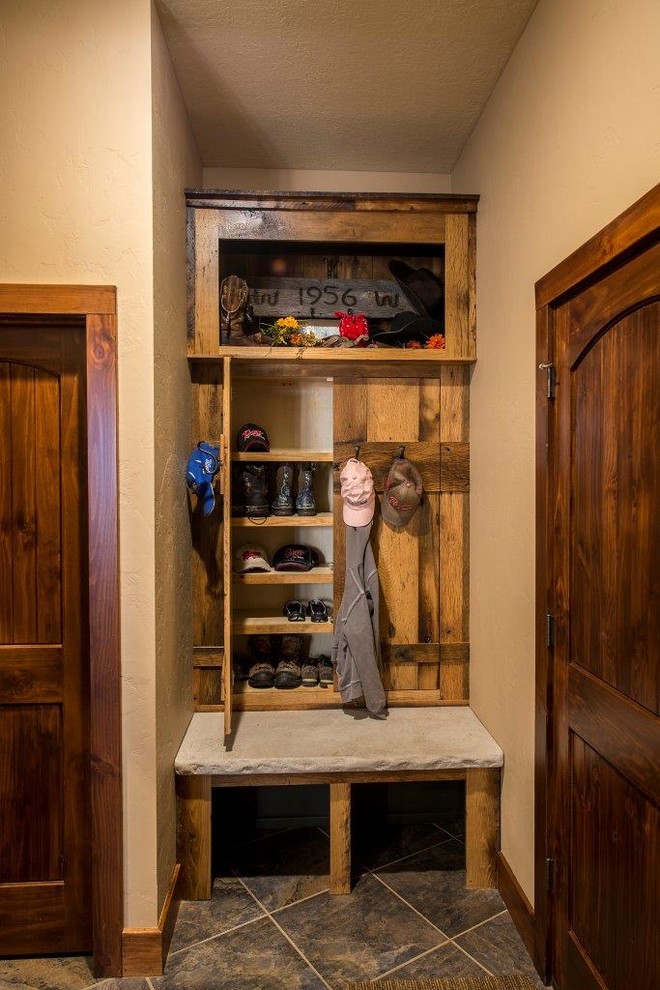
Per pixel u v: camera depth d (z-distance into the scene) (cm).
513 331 196
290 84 215
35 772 183
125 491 177
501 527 209
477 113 232
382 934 190
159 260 184
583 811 153
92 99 174
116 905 175
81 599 182
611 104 134
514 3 177
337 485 249
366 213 237
